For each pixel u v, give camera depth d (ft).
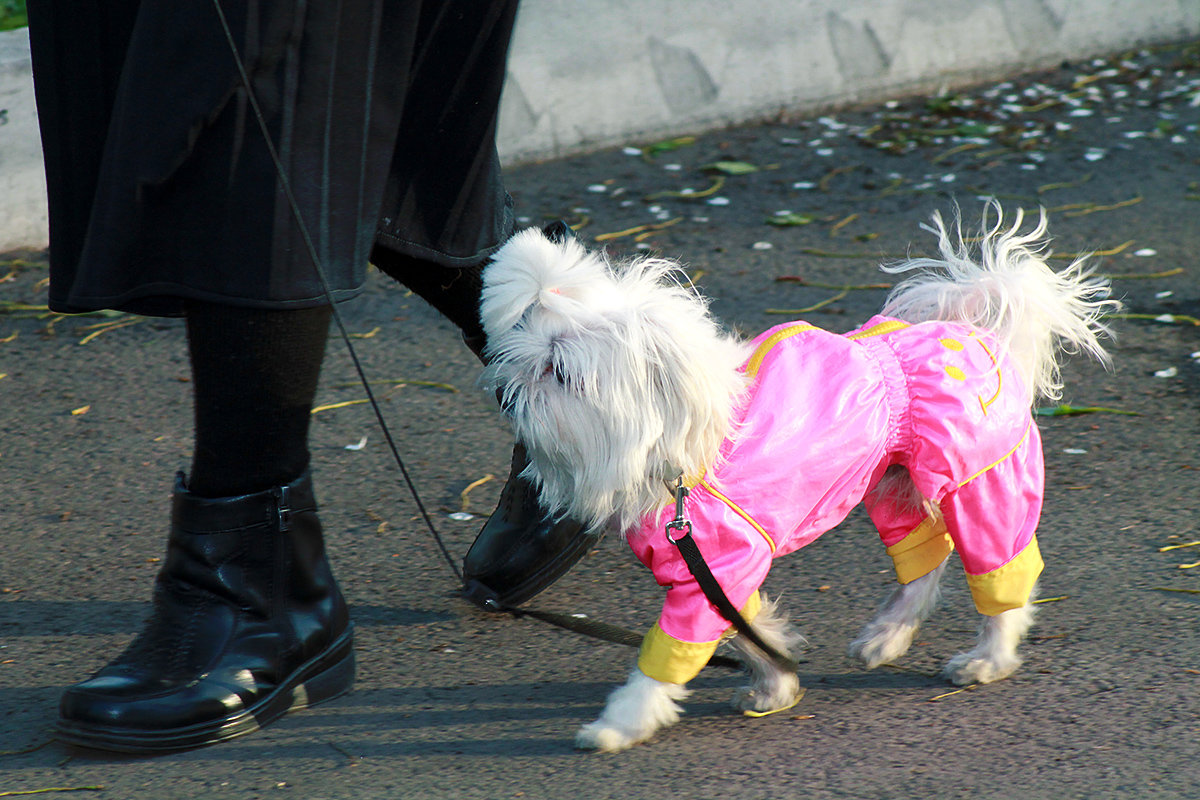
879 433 9.93
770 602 11.48
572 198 26.71
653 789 9.37
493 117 11.08
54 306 10.52
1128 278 21.80
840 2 32.83
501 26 10.71
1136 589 12.37
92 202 10.22
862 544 13.67
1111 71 36.06
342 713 10.58
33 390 18.03
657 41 30.53
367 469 15.65
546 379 8.87
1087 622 11.78
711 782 9.46
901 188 27.22
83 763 9.70
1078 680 10.79
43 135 10.25
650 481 9.27
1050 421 16.67
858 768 9.60
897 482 10.99
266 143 9.11
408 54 9.89
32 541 13.76
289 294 9.40
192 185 9.19
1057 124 31.48
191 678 9.91
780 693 10.55
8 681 10.96
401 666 11.40
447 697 10.85
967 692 10.78
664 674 9.64
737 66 31.65
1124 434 16.19
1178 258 22.68
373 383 18.33
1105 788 9.16
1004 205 25.90
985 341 10.78
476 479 15.40
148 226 9.30
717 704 10.81
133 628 11.98
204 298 9.35
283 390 9.85
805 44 32.55
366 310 21.29
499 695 10.88
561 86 29.37
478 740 10.13
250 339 9.53
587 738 9.86
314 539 10.58
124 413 17.31
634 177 28.22
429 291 12.07
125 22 9.89
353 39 9.42
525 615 12.05
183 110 8.97
